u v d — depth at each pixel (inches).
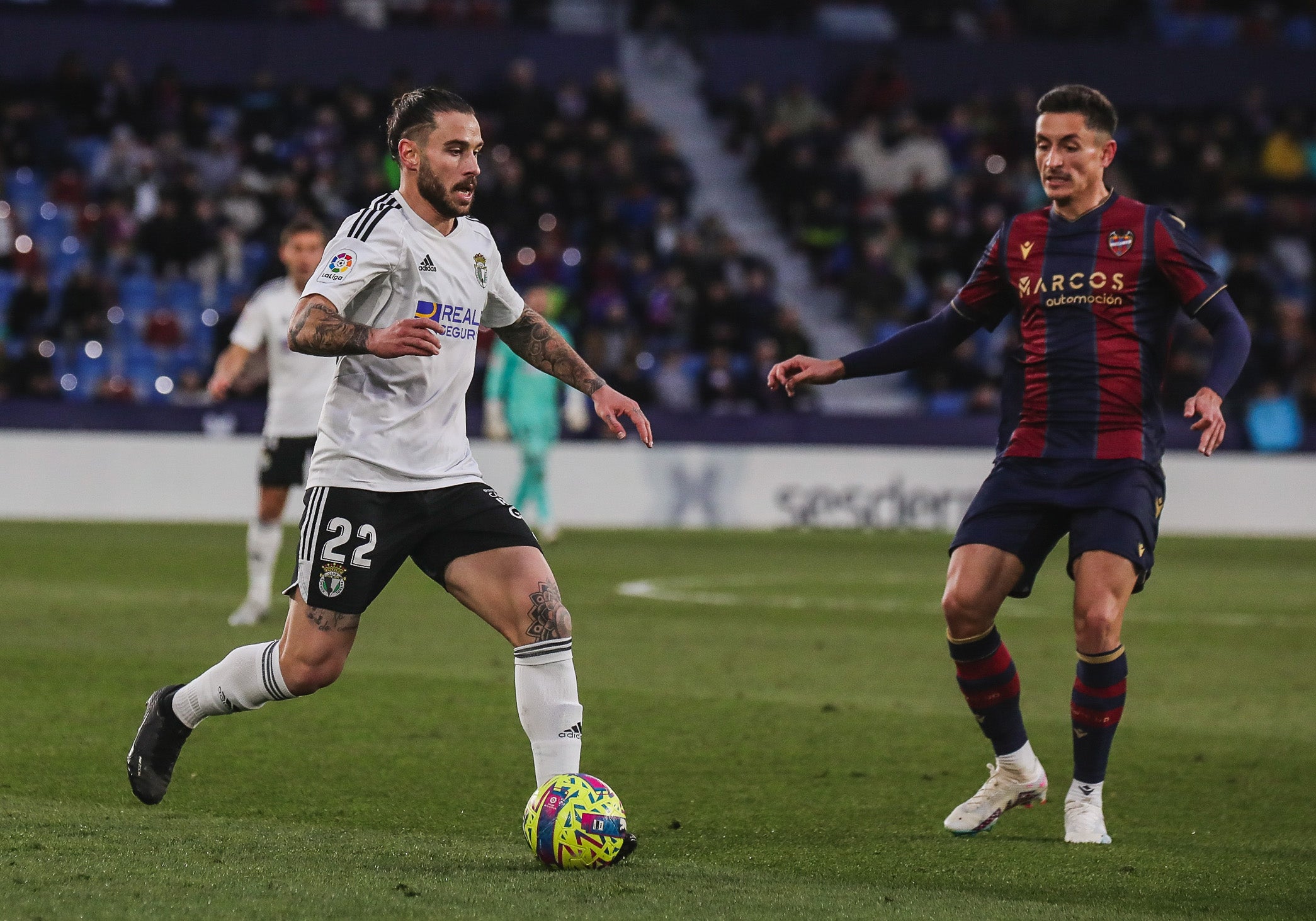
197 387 2824.8
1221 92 3927.2
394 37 3604.8
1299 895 596.1
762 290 3159.5
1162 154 3553.2
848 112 3740.2
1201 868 641.6
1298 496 2987.2
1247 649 1375.5
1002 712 709.9
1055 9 3937.0
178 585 1692.9
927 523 2888.8
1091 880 617.3
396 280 623.5
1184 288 701.3
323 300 604.4
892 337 761.0
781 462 2859.3
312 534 631.2
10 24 3400.6
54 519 2613.2
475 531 636.1
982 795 711.1
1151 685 1173.1
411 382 628.7
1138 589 709.9
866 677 1171.3
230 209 3174.2
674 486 2832.2
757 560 2171.5
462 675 1133.7
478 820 709.3
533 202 3265.3
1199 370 3029.0
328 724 938.1
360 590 629.9
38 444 2652.6
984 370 3139.8
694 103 3848.4
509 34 3683.6
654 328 3122.5
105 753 832.9
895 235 3378.4
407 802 743.1
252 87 3440.0
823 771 837.8
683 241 3179.1
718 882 590.2
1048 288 715.4
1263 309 3238.2
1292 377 3176.7
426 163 621.9
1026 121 3740.2
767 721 983.0
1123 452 703.7
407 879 579.8
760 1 3922.2
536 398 2331.4
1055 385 714.2
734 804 755.4
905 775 829.8
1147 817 747.4
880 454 2876.5
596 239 3211.1
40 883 559.2
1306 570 2175.2
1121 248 705.6
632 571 1980.8
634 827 705.0
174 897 542.6
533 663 631.2
